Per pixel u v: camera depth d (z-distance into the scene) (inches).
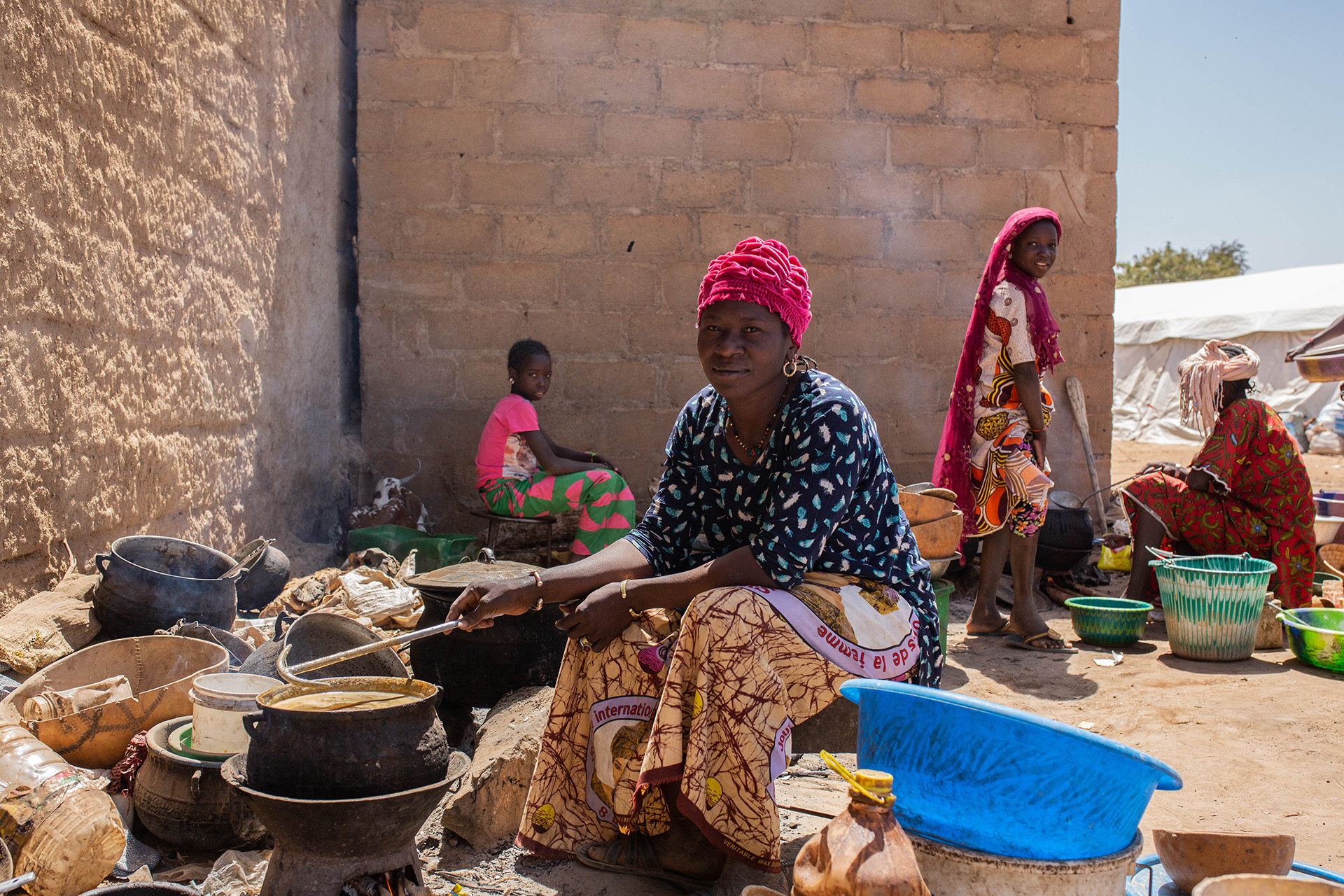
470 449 276.2
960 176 287.1
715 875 93.9
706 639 87.3
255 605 173.3
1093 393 294.5
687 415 106.5
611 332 278.1
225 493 193.9
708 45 276.8
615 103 274.8
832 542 97.7
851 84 282.0
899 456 289.1
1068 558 235.6
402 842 84.0
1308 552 213.0
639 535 106.1
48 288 129.6
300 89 240.2
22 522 125.3
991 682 174.6
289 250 233.0
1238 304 750.5
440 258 273.1
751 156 279.6
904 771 79.8
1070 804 74.7
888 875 67.9
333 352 273.0
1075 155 290.5
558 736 97.1
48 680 113.6
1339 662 177.6
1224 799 122.9
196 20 177.3
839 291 284.8
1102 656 193.2
